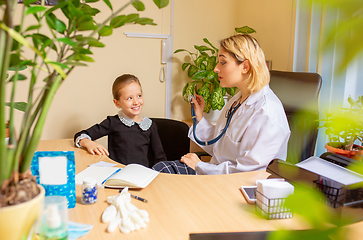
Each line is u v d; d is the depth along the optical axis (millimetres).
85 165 1358
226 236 787
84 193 961
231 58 1608
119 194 996
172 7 2834
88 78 2674
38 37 646
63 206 677
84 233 792
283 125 1534
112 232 805
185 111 3059
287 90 1845
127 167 1228
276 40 2568
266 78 1592
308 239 274
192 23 2961
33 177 674
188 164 1605
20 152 627
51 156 908
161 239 780
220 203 995
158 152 2055
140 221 830
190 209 948
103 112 2762
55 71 673
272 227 848
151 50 2828
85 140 1633
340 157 1051
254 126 1503
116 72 2750
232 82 1664
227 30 3102
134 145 1998
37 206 641
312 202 274
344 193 795
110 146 2021
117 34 2705
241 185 1149
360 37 163
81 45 667
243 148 1555
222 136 1749
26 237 631
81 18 615
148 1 2756
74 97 2658
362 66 2061
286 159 1760
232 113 1697
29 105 662
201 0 2961
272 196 881
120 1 2643
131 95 1927
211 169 1530
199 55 3006
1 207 587
